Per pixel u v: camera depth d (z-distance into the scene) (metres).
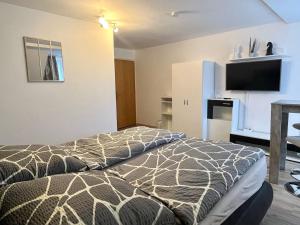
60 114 3.27
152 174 1.47
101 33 3.68
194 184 1.31
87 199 0.93
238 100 4.22
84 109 3.56
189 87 4.57
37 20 2.93
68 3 2.73
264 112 4.00
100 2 2.71
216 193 1.25
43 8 2.88
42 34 2.99
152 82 6.02
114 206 0.94
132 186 1.23
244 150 1.92
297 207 2.14
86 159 1.69
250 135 3.78
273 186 2.57
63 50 3.22
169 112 5.58
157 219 1.00
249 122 4.22
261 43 3.89
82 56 3.46
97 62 3.66
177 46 5.25
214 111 4.54
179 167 1.54
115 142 2.07
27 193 0.99
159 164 1.63
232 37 4.25
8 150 1.48
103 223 0.86
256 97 4.07
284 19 3.33
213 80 4.60
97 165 1.61
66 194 0.96
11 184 1.13
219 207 1.28
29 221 0.86
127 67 6.22
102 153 1.80
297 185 2.57
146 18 3.38
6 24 2.67
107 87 3.85
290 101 2.76
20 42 2.80
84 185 1.04
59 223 0.81
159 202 1.12
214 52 4.57
